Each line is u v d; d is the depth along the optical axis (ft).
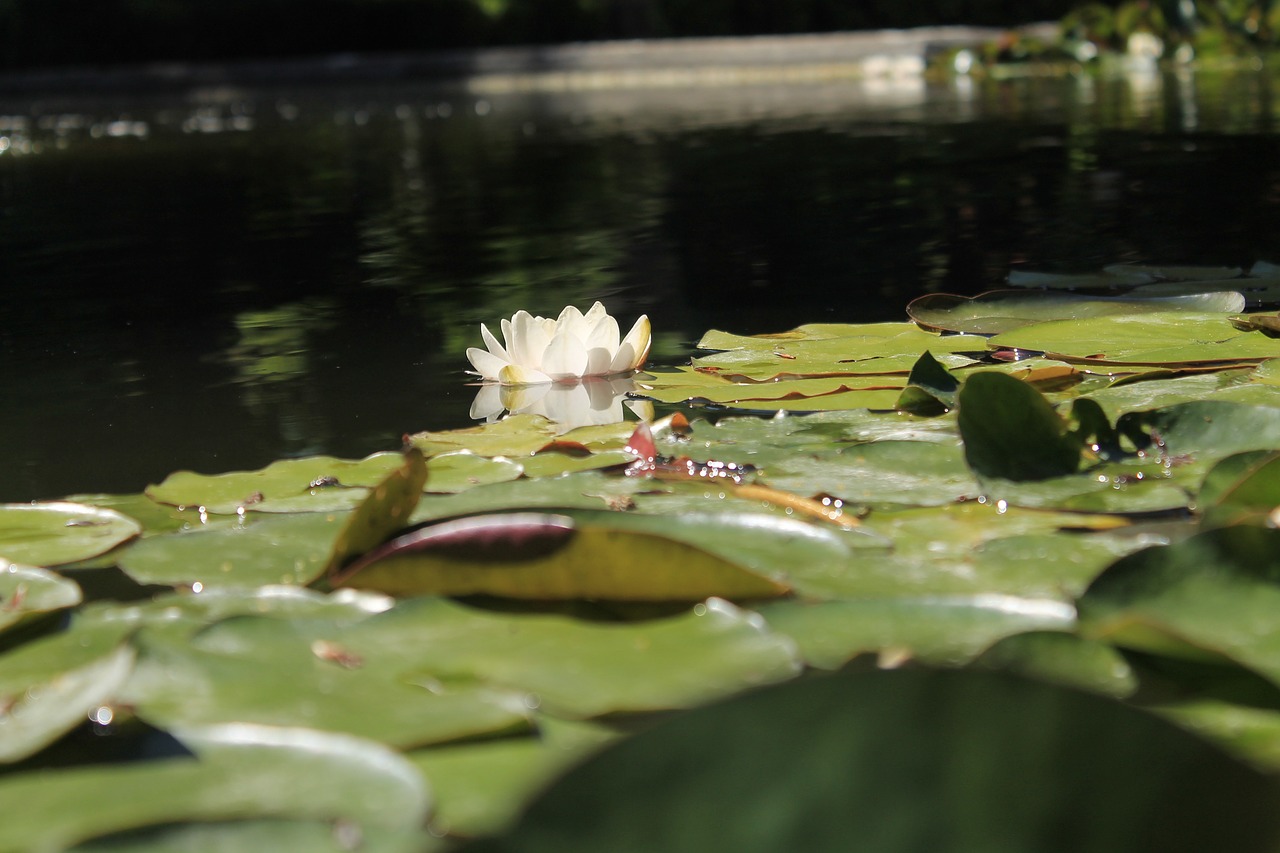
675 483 8.74
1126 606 7.98
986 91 37.32
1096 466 8.71
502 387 9.69
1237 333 9.77
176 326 10.77
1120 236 12.70
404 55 54.85
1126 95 32.68
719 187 18.79
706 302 10.85
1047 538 8.34
